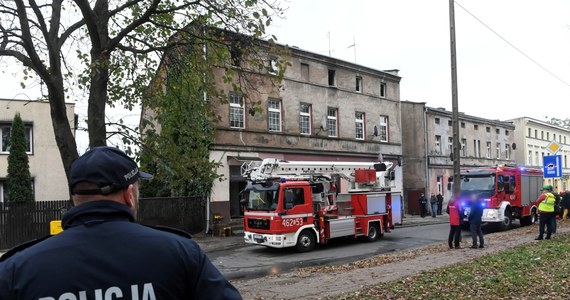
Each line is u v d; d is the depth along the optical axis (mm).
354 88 31375
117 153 1841
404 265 10773
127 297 1577
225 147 23266
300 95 27547
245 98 9367
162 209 21219
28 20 7465
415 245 16812
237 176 23891
